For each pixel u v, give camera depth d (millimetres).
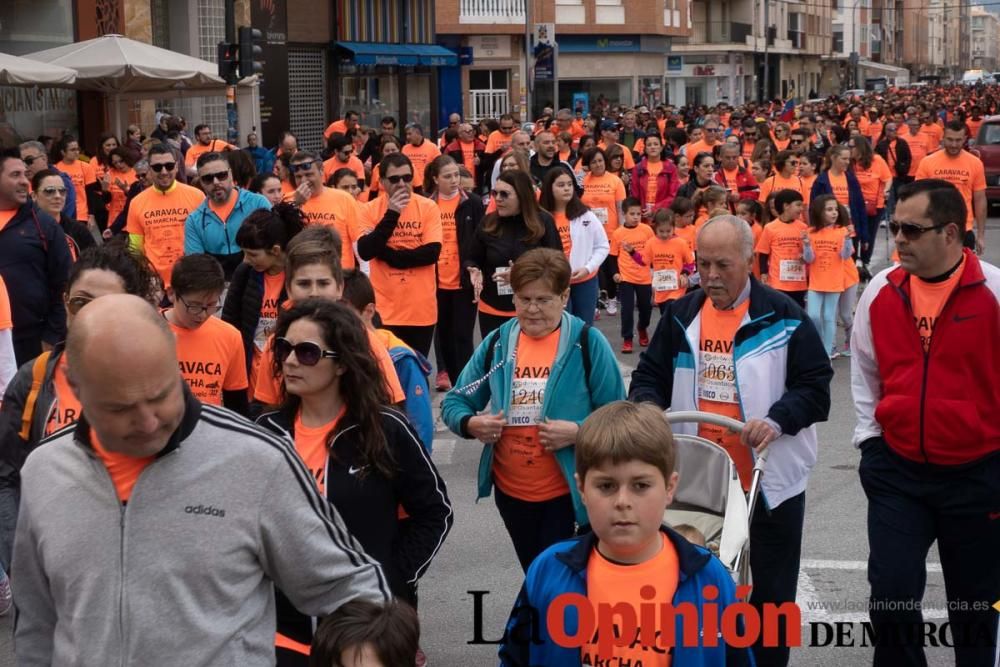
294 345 4648
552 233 10188
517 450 5711
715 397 5602
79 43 23719
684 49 73438
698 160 16688
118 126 25094
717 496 5125
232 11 22047
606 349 5684
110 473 3279
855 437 5449
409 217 10570
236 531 3309
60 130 25891
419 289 10703
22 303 8383
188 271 6254
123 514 3252
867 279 16656
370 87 42719
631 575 3732
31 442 5137
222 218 10398
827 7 103875
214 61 31922
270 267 7336
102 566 3242
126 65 22531
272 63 34906
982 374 5059
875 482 5293
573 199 11203
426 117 46875
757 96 83875
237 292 7430
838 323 15883
